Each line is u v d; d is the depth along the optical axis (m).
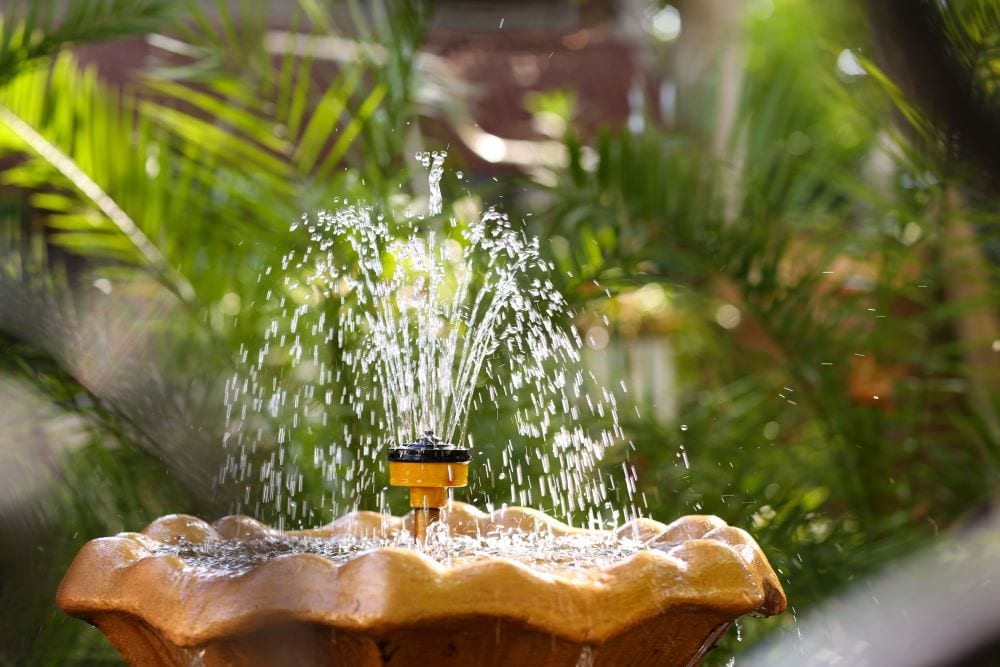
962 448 4.67
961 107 0.92
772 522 4.30
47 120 4.45
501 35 8.43
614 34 8.45
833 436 4.63
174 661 1.82
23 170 4.49
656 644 1.81
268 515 4.00
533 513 2.38
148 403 3.94
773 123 5.06
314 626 1.63
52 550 3.75
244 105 5.24
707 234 4.50
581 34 8.49
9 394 3.82
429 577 1.59
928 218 4.54
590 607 1.65
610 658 1.78
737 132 4.88
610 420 4.43
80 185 4.48
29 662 3.65
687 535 2.14
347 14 5.60
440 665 1.66
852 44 3.21
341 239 4.13
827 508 4.69
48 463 3.84
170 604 1.70
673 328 5.73
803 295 4.57
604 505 4.27
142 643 1.88
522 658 1.66
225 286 4.50
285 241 4.36
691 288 4.82
